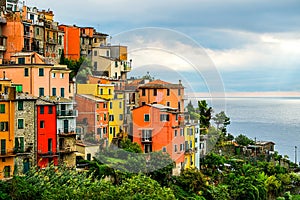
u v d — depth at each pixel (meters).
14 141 60.22
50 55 89.25
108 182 38.66
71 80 75.12
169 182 52.81
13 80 70.31
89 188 37.75
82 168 53.53
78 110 29.52
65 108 63.81
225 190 66.88
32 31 85.88
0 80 67.06
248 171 84.12
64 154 60.31
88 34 97.44
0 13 85.69
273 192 83.50
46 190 42.31
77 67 77.94
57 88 71.81
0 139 59.31
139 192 36.97
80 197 37.00
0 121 59.47
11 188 46.09
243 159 99.44
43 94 70.25
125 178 40.34
